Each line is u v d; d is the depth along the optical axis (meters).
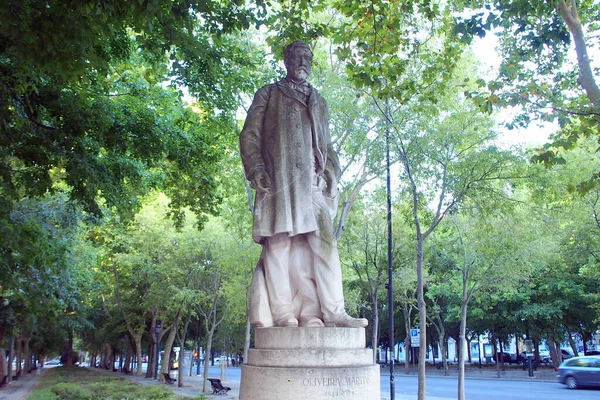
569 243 25.61
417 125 17.44
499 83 11.96
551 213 19.66
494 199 17.94
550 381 36.12
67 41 8.06
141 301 44.62
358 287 30.86
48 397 24.92
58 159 13.73
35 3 7.72
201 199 17.50
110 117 13.57
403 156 18.14
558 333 42.19
